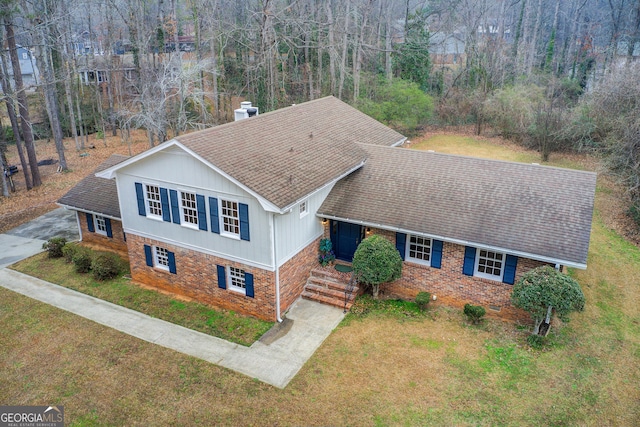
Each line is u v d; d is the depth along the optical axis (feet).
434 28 169.37
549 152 103.65
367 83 131.44
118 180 57.88
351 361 45.06
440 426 37.37
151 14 148.66
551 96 121.90
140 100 107.65
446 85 153.69
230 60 136.15
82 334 51.03
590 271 60.08
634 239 69.05
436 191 56.24
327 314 52.85
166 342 49.37
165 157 52.60
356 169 62.23
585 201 50.75
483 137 121.90
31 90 144.77
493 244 48.39
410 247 54.95
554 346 45.83
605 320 50.08
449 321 50.67
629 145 76.48
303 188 51.26
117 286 61.26
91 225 72.59
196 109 125.08
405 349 46.32
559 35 179.32
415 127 128.26
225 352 47.37
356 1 132.36
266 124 62.59
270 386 42.42
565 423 37.22
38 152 123.34
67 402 41.32
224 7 134.62
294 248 53.31
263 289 51.52
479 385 41.34
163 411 40.01
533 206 51.44
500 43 146.00
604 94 94.48
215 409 40.04
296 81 134.10
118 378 44.09
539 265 47.88
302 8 124.47
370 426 37.68
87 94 144.25
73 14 113.39
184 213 54.75
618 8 146.72
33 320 53.93
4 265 67.62
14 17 90.33
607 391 40.19
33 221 83.56
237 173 48.62
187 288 57.93
